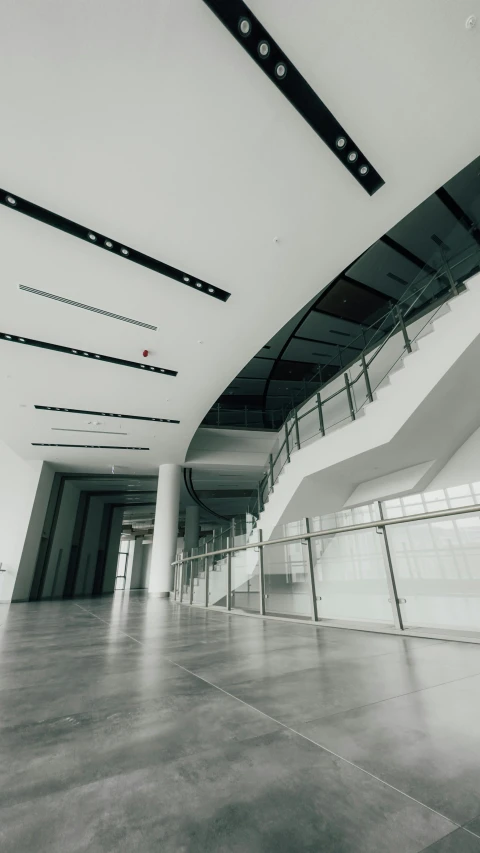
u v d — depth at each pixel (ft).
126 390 23.82
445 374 16.52
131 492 53.98
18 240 12.94
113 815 2.37
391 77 9.23
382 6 8.18
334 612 11.43
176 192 11.75
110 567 60.23
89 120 9.76
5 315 16.63
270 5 8.00
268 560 14.90
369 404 20.79
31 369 21.06
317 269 14.96
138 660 6.91
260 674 5.65
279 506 27.73
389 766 2.88
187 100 9.46
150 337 18.58
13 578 32.71
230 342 19.24
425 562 9.02
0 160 10.55
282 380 44.24
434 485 22.35
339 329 35.22
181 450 35.29
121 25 8.11
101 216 12.30
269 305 16.67
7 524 35.22
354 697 4.48
